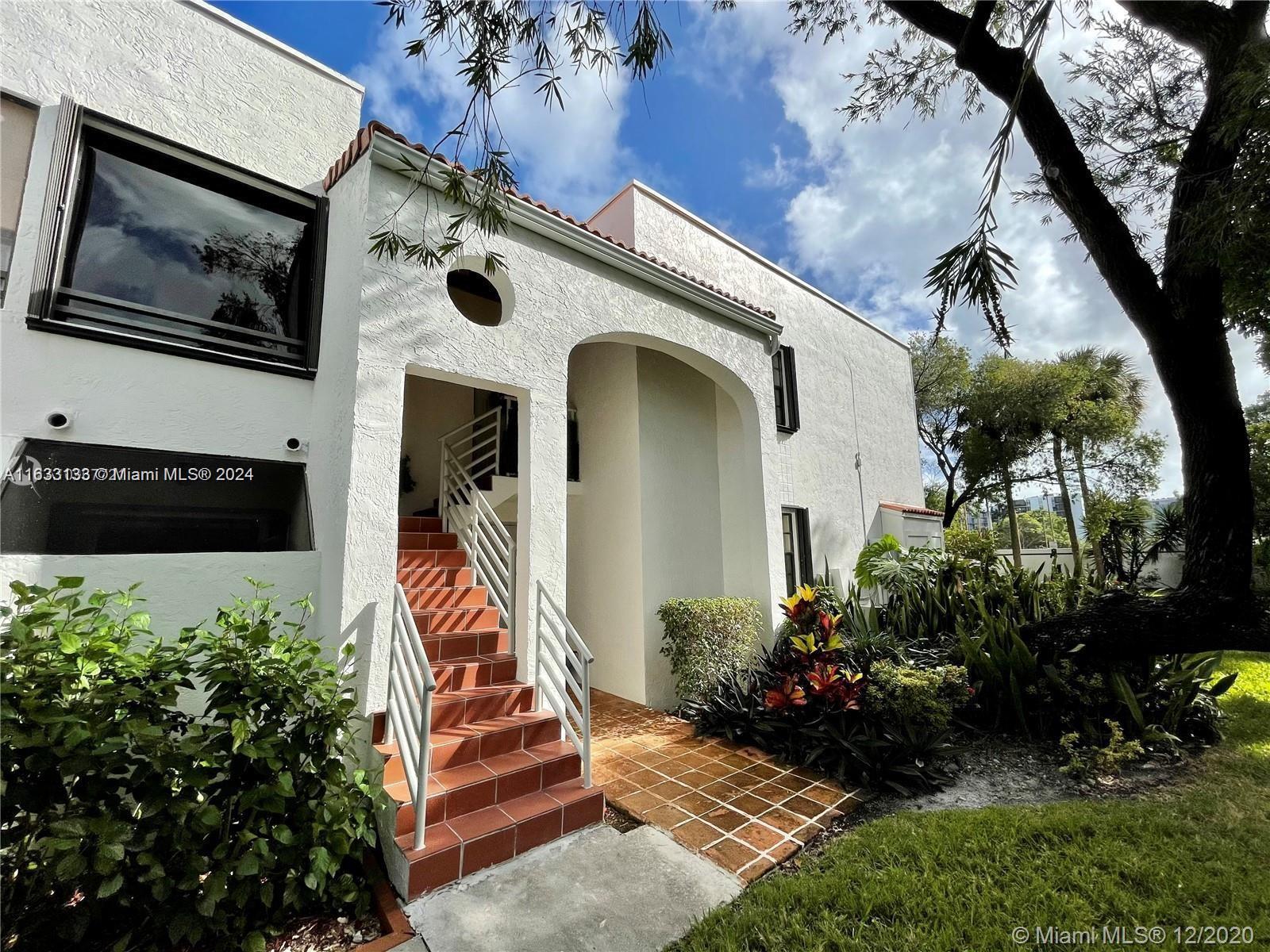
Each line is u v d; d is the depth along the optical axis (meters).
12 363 3.66
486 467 7.63
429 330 4.66
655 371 8.33
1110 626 5.48
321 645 4.12
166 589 3.93
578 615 8.64
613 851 3.70
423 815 3.30
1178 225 4.70
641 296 6.64
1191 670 5.50
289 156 5.17
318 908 3.16
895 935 2.76
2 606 2.92
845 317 12.38
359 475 4.16
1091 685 5.36
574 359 9.17
